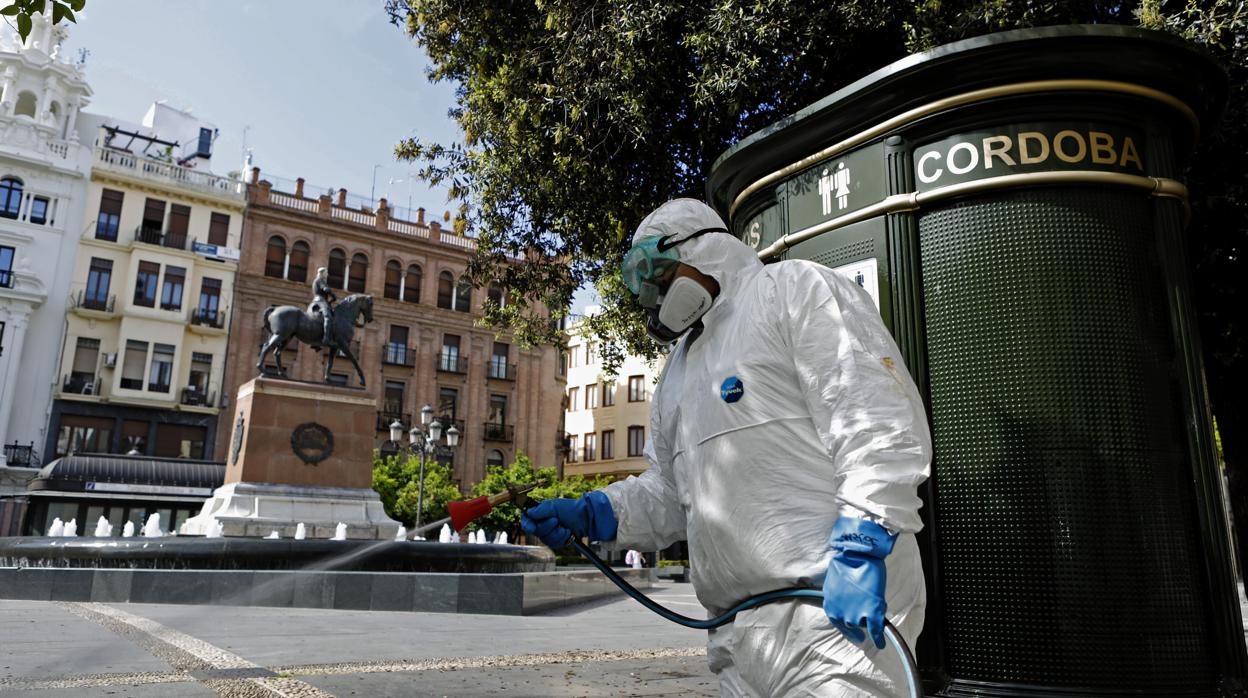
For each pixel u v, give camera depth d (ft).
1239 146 15.84
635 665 15.80
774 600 5.33
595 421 156.87
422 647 18.08
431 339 129.90
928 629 8.68
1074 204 8.82
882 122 9.75
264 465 43.11
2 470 99.71
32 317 105.70
